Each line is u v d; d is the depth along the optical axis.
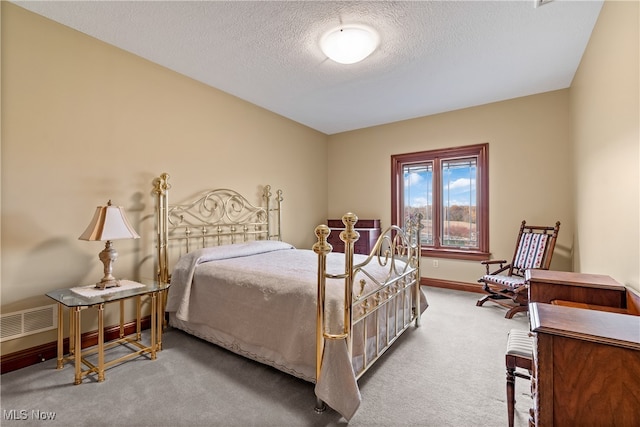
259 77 3.04
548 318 1.01
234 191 3.52
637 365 0.82
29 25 2.02
